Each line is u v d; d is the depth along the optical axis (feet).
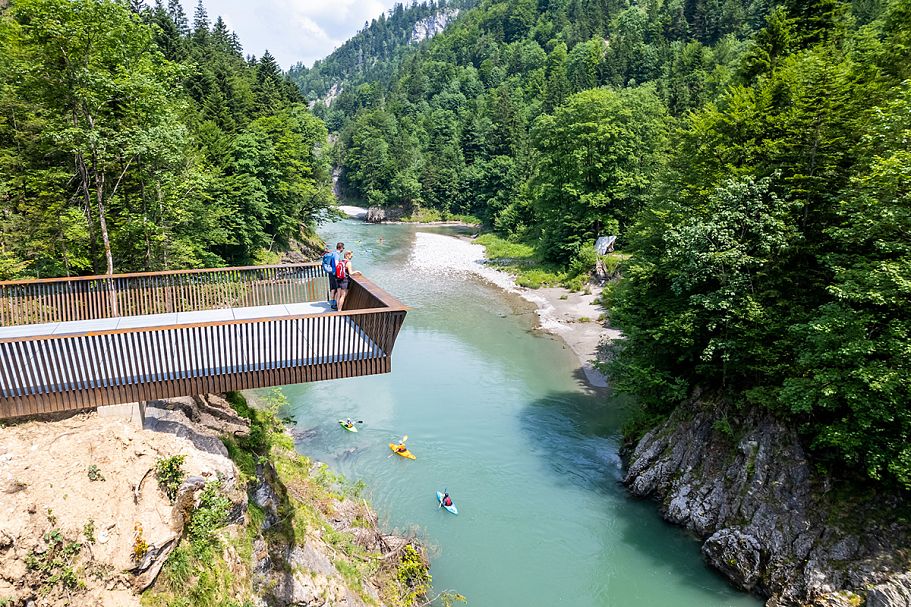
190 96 158.92
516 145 314.96
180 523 35.27
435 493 66.44
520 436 80.02
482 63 544.21
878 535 45.91
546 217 186.29
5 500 30.04
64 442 34.71
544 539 59.06
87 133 64.49
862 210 51.03
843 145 59.52
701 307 62.95
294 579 41.65
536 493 66.85
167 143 75.66
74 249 77.46
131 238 84.94
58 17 61.52
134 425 38.06
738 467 57.16
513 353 111.96
